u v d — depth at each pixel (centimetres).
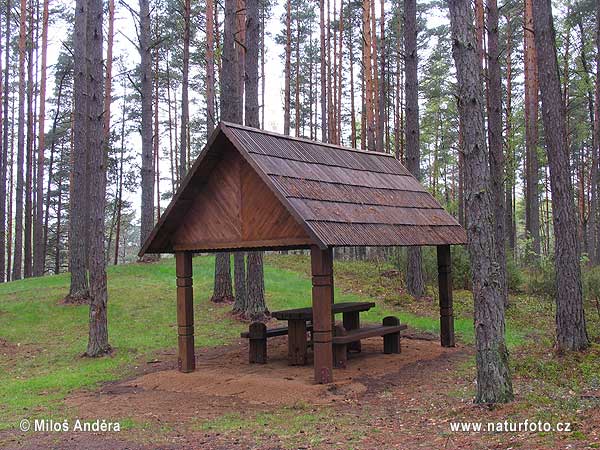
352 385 945
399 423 713
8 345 1475
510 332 1421
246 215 1002
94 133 1373
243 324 1658
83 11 2072
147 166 2598
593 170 3244
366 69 2700
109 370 1200
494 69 1736
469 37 789
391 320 1249
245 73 1680
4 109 3341
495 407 724
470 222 769
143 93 2566
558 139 1120
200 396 939
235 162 1017
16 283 2467
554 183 1118
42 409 903
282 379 991
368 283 2244
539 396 765
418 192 1309
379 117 3058
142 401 925
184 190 1029
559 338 1105
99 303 1358
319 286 935
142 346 1429
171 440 703
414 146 1942
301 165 1035
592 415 636
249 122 1670
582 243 4191
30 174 3262
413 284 1964
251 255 1719
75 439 729
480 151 768
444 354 1220
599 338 1171
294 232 944
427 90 3828
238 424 763
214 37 2888
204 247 1059
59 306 1877
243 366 1144
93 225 1366
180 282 1109
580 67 3003
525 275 2442
